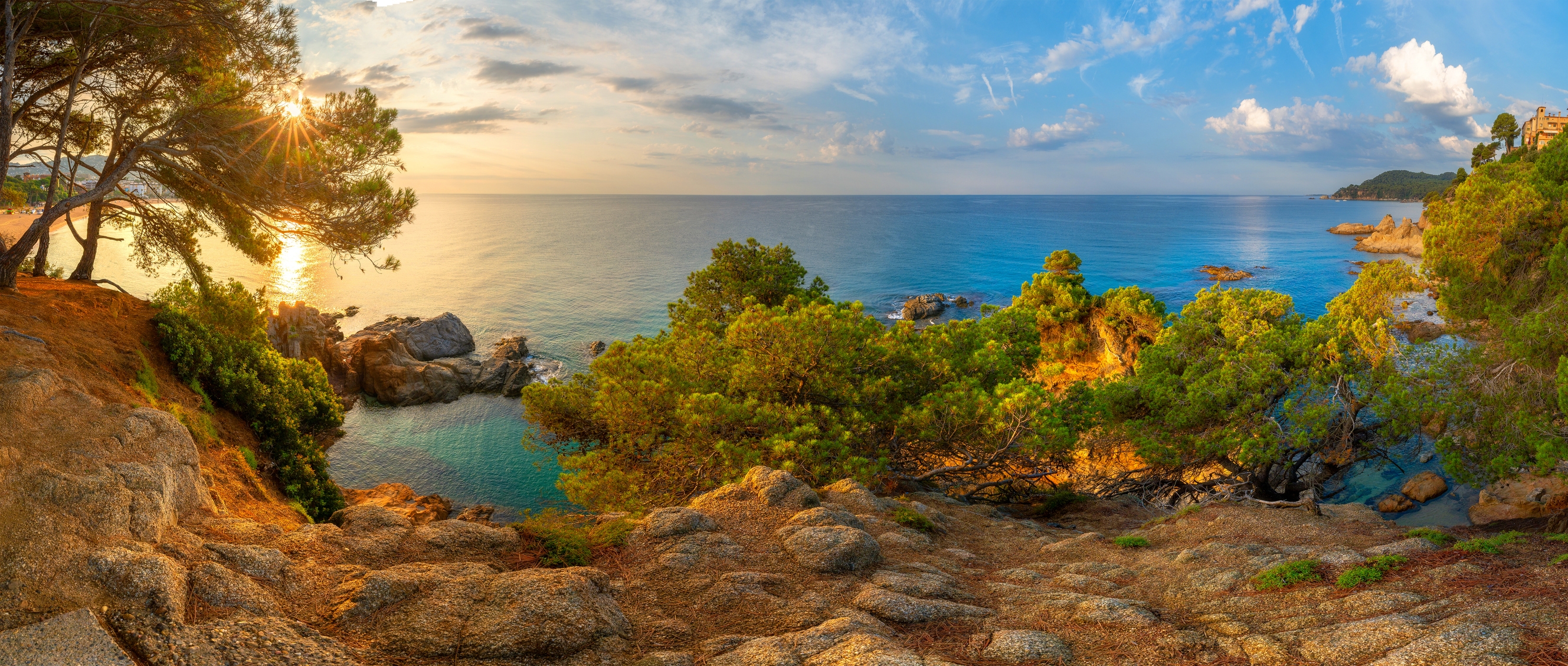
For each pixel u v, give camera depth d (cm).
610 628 658
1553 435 1630
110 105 1777
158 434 866
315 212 1628
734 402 1911
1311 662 606
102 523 614
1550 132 10581
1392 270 2489
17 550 545
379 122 1688
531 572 715
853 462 1764
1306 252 14175
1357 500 2902
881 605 757
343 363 5241
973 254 14125
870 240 17875
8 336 1203
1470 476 1891
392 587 648
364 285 10319
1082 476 2838
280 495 1609
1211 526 1352
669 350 2398
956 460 2377
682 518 982
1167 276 10894
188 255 2014
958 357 2453
